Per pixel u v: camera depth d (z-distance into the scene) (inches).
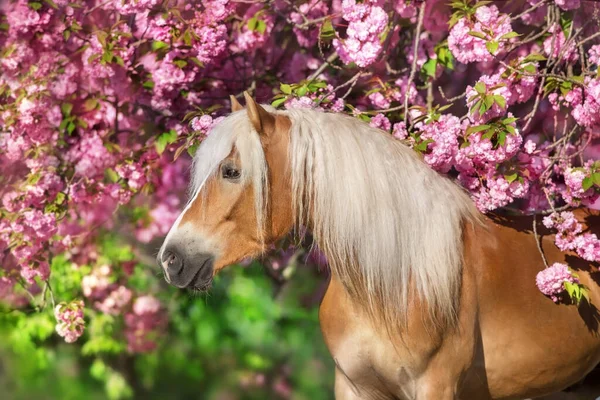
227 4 343.6
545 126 386.9
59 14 368.8
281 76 404.5
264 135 249.1
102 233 439.5
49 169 374.3
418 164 262.8
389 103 323.0
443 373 260.8
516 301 271.9
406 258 254.5
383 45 337.4
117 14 377.7
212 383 464.8
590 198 284.0
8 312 428.5
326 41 337.4
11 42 371.6
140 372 460.4
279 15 382.3
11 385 449.1
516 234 281.1
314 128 251.0
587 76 289.7
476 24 296.7
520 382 278.4
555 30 300.8
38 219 363.3
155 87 365.7
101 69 360.8
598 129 320.8
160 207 431.8
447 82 424.5
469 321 263.4
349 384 272.7
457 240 262.8
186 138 336.5
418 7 344.2
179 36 346.9
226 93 398.3
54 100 377.7
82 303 376.5
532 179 296.8
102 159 381.1
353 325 262.2
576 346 279.9
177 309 469.4
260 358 470.3
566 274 267.6
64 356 461.4
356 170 249.9
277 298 492.7
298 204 252.1
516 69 284.8
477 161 278.1
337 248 252.7
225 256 253.3
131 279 451.2
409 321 256.2
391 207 252.2
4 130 380.2
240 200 250.4
